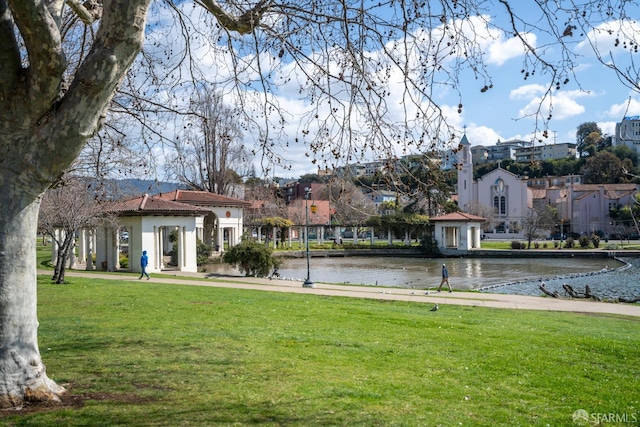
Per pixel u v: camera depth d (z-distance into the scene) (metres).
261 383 7.60
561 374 9.02
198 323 12.92
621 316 17.92
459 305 19.86
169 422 5.75
